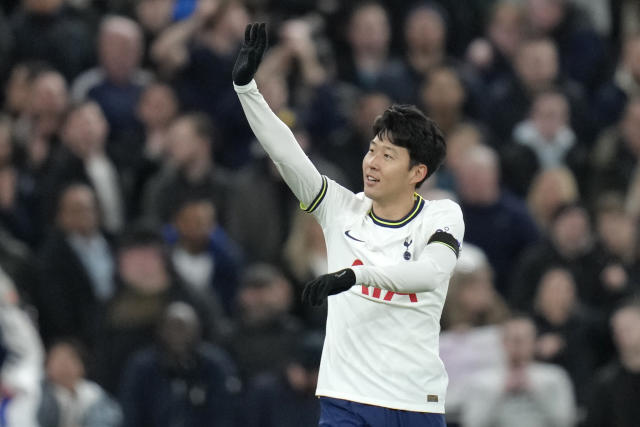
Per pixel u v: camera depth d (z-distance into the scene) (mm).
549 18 52406
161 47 46438
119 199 42250
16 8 50469
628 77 51969
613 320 36094
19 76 44531
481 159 42250
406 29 50688
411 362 19734
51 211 41375
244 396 35219
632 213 44531
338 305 20047
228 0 46406
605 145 46500
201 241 39375
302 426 33875
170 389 34156
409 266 18547
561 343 37062
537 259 40531
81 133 41625
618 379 34625
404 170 19891
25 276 38375
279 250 41406
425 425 19828
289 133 20094
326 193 20328
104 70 45156
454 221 19812
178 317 34156
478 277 35562
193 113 46062
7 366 34594
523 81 48875
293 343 36344
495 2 54750
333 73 48531
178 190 41469
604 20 55781
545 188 43531
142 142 43750
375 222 20141
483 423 34000
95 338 36906
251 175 41719
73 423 33562
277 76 45312
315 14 50219
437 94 45781
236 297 39594
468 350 34719
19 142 42656
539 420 34125
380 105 43688
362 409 19656
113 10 49219
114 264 38625
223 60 46156
